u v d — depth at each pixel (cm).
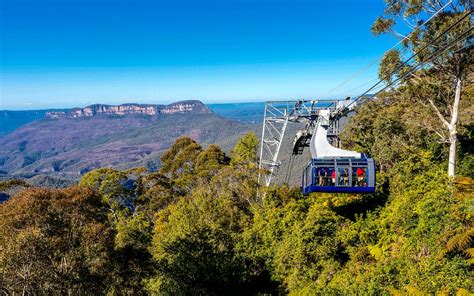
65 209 2338
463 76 2428
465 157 2758
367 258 2322
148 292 2711
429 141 3303
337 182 2255
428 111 3053
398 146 3612
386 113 3903
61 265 2175
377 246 2328
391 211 2689
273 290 2662
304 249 2523
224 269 2811
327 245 2531
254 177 4616
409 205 2352
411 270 1755
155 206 5669
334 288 1991
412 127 3456
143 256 2856
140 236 3491
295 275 2495
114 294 2595
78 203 2445
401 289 1686
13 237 2061
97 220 2534
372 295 1742
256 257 2986
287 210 3266
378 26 2423
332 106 3058
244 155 5944
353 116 4584
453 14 2147
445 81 2512
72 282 2156
